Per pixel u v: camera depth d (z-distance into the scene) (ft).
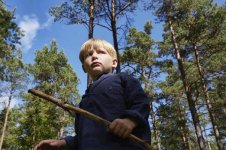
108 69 6.16
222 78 70.64
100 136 5.05
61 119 91.91
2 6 55.01
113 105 5.34
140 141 4.79
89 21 41.24
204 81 69.62
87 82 26.58
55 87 104.63
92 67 6.09
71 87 103.96
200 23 64.85
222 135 91.66
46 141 5.88
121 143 4.95
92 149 4.96
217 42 68.28
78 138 5.49
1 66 65.16
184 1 64.13
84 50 6.39
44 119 80.74
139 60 77.05
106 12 44.09
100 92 5.53
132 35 77.20
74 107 5.00
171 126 81.82
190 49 71.87
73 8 45.47
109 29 42.06
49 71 106.63
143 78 73.31
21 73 98.07
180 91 77.15
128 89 5.43
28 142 78.23
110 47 6.42
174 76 81.15
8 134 104.94
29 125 79.97
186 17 65.82
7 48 59.00
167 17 66.74
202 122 104.42
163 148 88.28
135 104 5.23
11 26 56.70
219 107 75.25
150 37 77.41
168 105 74.18
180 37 67.87
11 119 107.45
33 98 84.64
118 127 4.73
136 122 4.86
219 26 65.16
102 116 5.26
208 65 74.13
